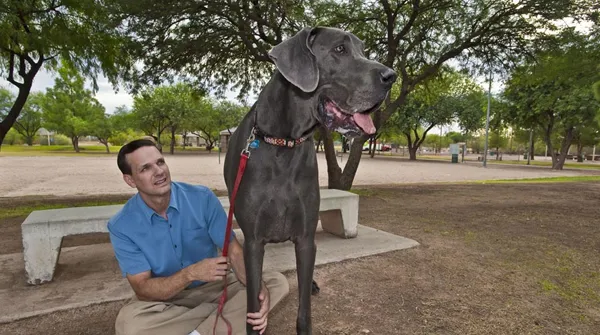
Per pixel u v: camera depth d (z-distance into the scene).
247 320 1.93
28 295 2.95
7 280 3.25
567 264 3.87
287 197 1.90
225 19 7.77
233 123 42.06
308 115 1.84
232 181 2.08
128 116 36.19
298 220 1.97
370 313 2.76
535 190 10.18
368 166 22.81
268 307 2.03
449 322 2.62
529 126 24.38
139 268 1.99
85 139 88.00
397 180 13.80
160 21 7.10
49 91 36.38
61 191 9.35
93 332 2.47
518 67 8.89
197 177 12.86
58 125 36.66
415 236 4.92
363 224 5.65
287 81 1.84
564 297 3.06
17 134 60.19
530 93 20.81
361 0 8.14
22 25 6.96
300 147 1.92
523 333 2.48
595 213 6.75
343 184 8.82
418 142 33.00
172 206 2.07
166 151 45.69
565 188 10.77
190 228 2.16
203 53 7.89
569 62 8.06
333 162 8.77
